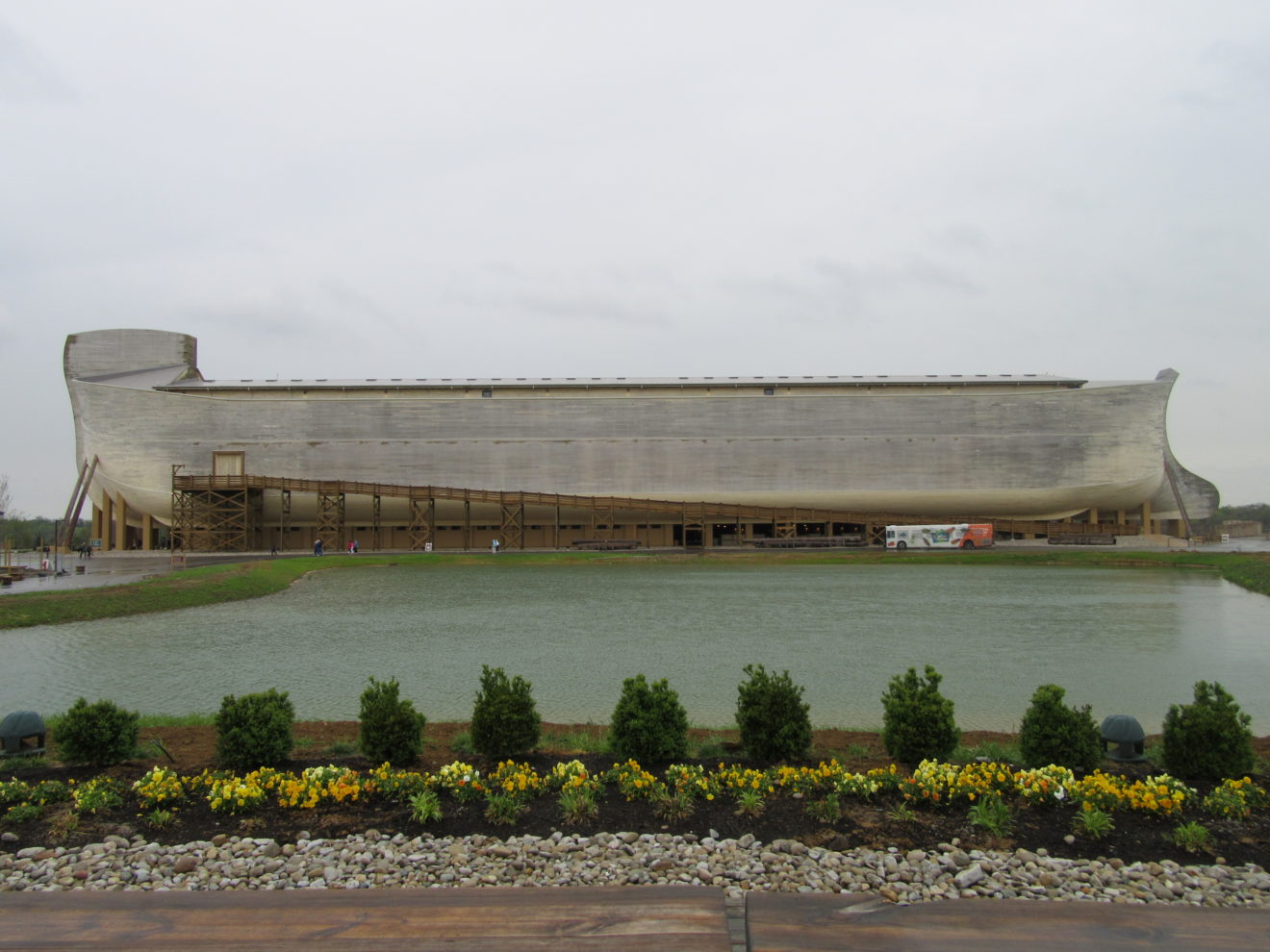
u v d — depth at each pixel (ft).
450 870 25.13
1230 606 117.80
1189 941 15.47
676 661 73.26
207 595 128.57
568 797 29.94
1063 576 176.55
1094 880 24.25
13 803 30.89
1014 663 71.82
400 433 309.42
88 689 62.59
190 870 25.39
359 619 105.19
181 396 300.40
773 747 37.09
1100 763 34.78
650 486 311.68
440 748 40.83
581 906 16.84
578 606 119.55
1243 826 28.27
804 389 322.96
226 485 280.92
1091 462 307.58
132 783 33.71
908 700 36.65
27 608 105.09
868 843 27.09
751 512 297.12
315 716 53.01
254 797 30.09
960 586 152.87
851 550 264.72
